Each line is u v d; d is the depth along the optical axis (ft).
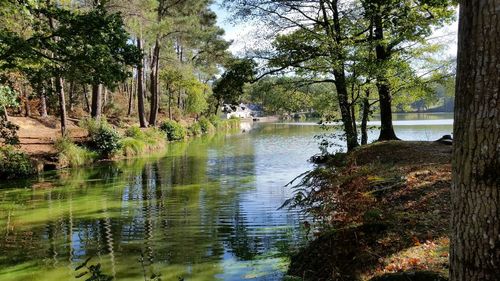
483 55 7.84
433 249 15.58
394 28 43.93
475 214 8.07
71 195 40.81
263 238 25.81
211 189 43.01
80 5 72.59
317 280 17.04
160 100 152.87
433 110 267.80
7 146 54.03
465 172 8.23
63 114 68.95
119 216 32.48
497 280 7.83
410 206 21.57
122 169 58.13
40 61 38.83
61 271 21.53
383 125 50.75
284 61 45.11
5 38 35.37
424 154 34.68
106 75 37.42
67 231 28.58
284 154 73.77
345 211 24.12
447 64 50.72
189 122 154.40
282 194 39.47
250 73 46.16
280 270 19.94
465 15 8.21
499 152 7.77
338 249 18.29
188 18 98.73
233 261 21.95
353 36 45.98
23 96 82.33
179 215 32.42
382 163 34.06
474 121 8.02
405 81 49.60
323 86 54.39
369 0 39.88
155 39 96.12
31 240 26.71
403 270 14.12
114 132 70.23
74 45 37.32
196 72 152.35
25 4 35.27
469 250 8.18
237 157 70.95
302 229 27.07
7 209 35.24
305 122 225.15
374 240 17.72
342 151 60.80
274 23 47.11
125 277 20.42
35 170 53.47
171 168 58.95
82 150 63.26
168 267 21.56
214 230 28.02
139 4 80.64
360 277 15.51
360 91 53.26
